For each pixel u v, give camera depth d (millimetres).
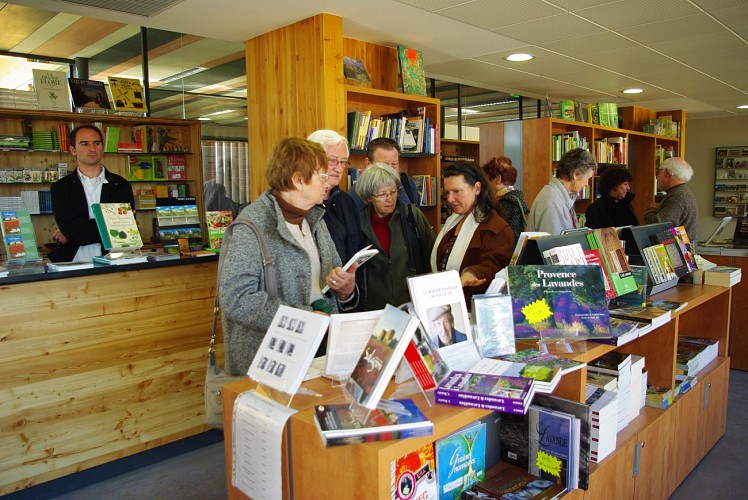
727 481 2791
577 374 1666
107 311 2840
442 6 3590
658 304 2420
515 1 3525
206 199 6320
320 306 1934
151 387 3029
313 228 2094
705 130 10516
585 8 3697
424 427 1160
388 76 4676
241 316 1729
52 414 2688
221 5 3484
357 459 1142
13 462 2580
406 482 1337
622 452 1994
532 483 1624
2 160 5277
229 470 1521
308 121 3859
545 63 5438
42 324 2631
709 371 3012
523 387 1319
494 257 2283
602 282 1828
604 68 5691
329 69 3729
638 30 4266
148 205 6047
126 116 5547
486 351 1645
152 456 3045
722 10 3779
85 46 5992
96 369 2820
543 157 5770
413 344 1341
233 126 8078
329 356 1450
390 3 3514
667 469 2486
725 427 3387
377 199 2512
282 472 1333
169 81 7023
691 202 4281
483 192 2410
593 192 6793
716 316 3244
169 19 3801
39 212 5430
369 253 1866
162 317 3051
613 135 7238
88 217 3863
